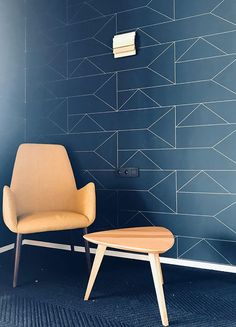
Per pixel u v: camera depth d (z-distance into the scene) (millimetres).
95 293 1677
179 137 2086
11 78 2492
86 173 2406
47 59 2541
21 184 2074
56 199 2158
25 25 2615
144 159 2201
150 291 1702
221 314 1439
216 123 1977
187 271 1979
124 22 2254
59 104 2500
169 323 1356
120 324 1357
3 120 2414
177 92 2088
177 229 2102
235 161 1929
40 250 2453
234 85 1925
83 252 2385
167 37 2113
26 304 1557
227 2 1939
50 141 2535
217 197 1981
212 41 1981
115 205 2307
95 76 2363
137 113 2219
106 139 2330
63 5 2473
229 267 1950
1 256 2312
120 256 2262
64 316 1432
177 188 2100
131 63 2232
